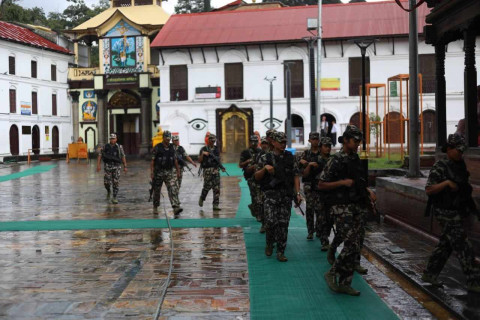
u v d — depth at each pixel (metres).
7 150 41.66
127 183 21.80
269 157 8.10
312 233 9.75
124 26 45.34
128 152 47.88
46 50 45.69
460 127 11.89
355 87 36.59
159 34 40.22
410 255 8.09
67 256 8.53
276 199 8.05
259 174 8.06
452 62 35.12
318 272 7.35
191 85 39.16
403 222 10.45
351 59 36.50
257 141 11.69
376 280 6.91
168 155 12.88
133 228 11.19
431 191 6.01
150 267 7.77
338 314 5.58
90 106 48.00
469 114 9.49
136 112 46.31
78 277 7.24
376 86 23.45
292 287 6.64
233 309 5.83
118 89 45.91
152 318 5.55
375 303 5.93
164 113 39.56
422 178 11.80
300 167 9.42
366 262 7.94
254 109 38.06
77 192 18.67
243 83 38.34
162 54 39.34
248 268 7.64
